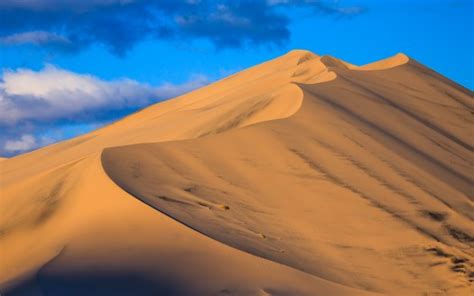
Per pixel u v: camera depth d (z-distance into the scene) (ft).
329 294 107.96
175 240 115.14
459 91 277.64
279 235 132.46
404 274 126.31
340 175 162.81
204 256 111.86
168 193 141.59
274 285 106.93
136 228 119.65
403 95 251.39
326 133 183.01
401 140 198.18
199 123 222.89
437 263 132.26
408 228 144.97
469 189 175.63
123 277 106.73
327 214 146.00
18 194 149.48
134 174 148.56
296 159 166.61
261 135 175.42
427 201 159.63
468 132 232.53
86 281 106.11
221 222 130.41
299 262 119.44
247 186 153.89
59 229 131.44
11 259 126.82
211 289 104.01
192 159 162.81
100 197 132.87
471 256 136.15
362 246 135.23
